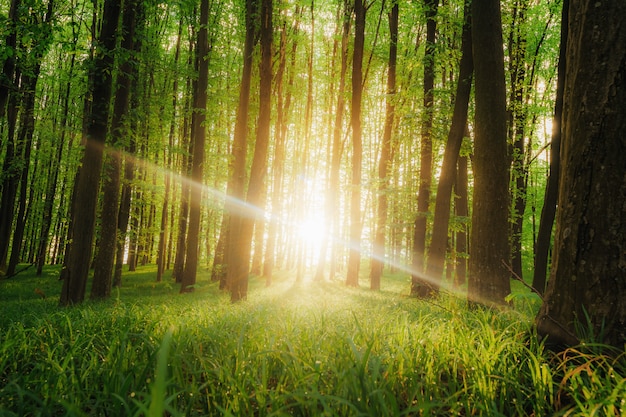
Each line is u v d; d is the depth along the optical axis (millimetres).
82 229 10234
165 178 24109
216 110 20141
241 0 19141
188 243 17172
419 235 13539
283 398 2053
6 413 2006
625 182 2900
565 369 2596
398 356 2807
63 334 4195
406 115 13992
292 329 4066
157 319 4465
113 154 13352
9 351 3307
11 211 21047
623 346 2740
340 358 2846
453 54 13398
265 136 11727
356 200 19500
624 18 2982
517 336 3457
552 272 3334
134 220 22953
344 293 14633
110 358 2871
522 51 19359
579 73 3156
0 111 10266
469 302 7094
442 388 2463
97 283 13070
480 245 7086
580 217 3059
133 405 2201
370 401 2031
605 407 1982
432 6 12891
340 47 26625
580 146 3094
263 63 11789
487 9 7328
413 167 20328
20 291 16375
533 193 26016
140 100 17625
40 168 28359
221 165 22875
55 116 21750
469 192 21016
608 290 2881
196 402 2447
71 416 1594
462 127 11211
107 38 10508
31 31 9156
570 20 3355
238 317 5438
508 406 2340
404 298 11438
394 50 17984
